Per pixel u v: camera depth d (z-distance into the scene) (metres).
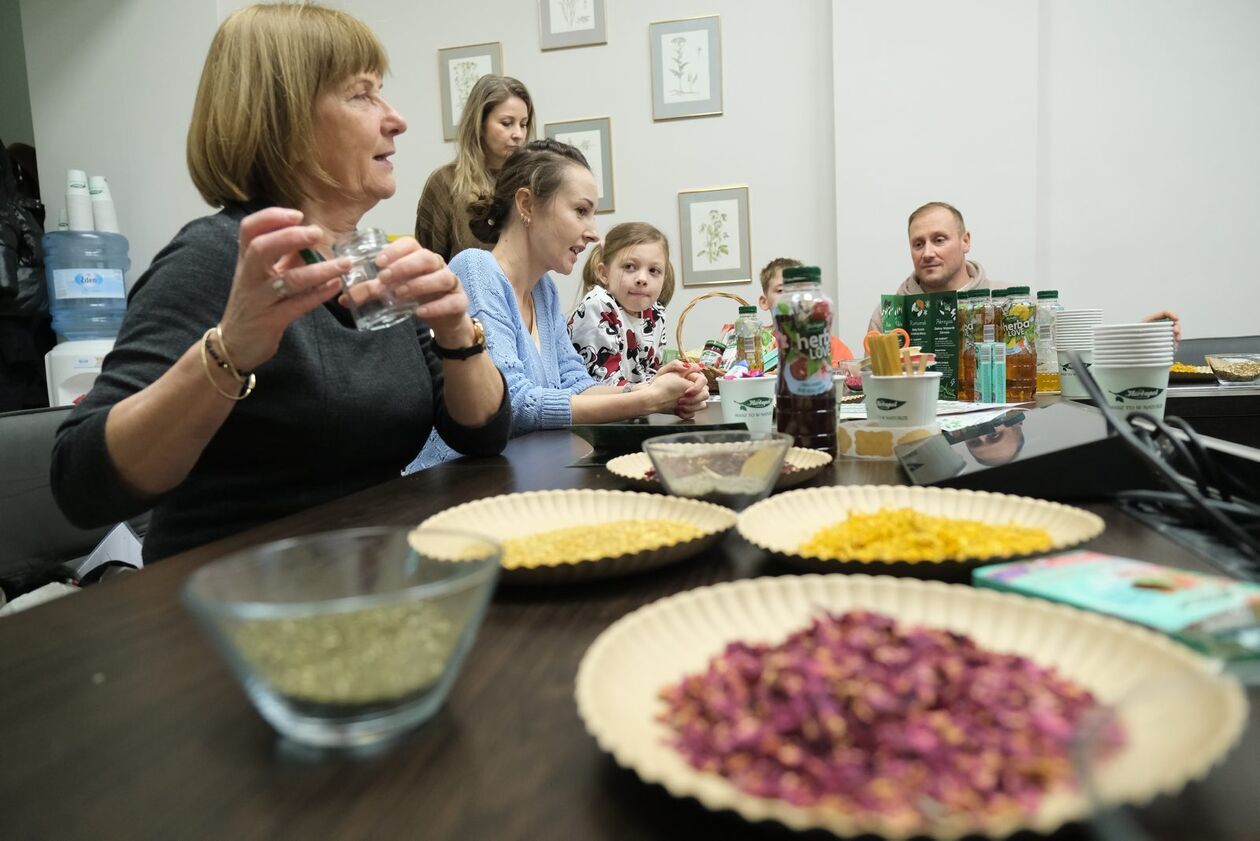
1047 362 1.80
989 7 3.24
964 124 3.30
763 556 0.60
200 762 0.34
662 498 0.70
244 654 0.33
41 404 3.26
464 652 0.38
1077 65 3.27
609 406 1.58
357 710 0.34
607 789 0.31
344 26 1.07
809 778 0.26
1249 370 1.95
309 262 0.83
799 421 0.97
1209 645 0.35
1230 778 0.29
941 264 3.00
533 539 0.60
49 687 0.42
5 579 1.26
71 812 0.31
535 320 2.14
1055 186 3.33
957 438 0.89
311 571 0.41
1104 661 0.35
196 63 3.38
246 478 1.07
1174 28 3.20
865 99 3.36
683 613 0.41
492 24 3.67
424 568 0.43
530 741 0.35
